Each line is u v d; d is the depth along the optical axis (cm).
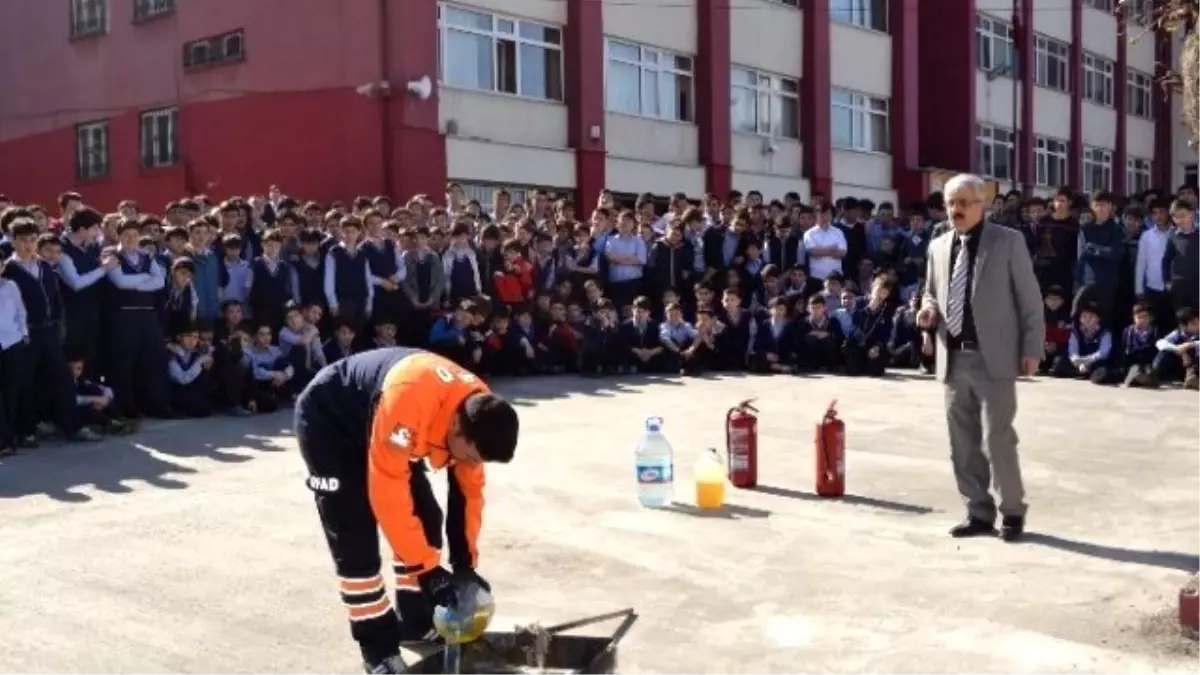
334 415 433
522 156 2044
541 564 620
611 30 2211
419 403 404
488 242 1414
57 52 2403
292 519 711
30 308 949
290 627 529
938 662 477
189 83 2136
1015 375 648
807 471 851
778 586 580
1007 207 1470
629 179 2250
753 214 1577
